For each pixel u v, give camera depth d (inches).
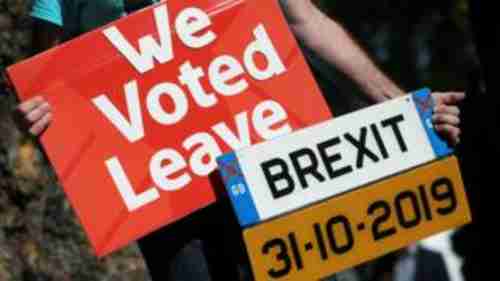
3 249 153.6
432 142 109.0
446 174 109.0
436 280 223.5
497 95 128.7
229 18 107.3
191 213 107.2
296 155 105.8
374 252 107.3
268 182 105.0
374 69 111.7
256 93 107.3
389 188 107.8
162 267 106.9
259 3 107.7
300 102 107.8
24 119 103.9
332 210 106.3
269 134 107.3
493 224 134.5
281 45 107.9
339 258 106.3
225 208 108.2
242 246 108.8
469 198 134.3
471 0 129.2
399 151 108.2
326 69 111.5
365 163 107.3
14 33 157.4
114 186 104.7
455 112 109.1
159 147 105.6
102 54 105.0
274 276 104.9
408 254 222.8
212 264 107.6
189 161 106.0
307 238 105.6
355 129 107.3
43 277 155.4
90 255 157.9
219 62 106.9
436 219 108.7
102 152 104.7
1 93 157.6
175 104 106.0
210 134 106.3
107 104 105.0
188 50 106.5
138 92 105.5
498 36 127.4
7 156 156.9
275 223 104.9
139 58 105.6
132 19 105.7
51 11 109.2
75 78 104.6
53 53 104.4
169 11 106.3
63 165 104.3
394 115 108.4
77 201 104.3
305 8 110.9
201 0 106.9
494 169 131.7
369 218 107.2
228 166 104.2
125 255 159.5
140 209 105.0
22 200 157.0
